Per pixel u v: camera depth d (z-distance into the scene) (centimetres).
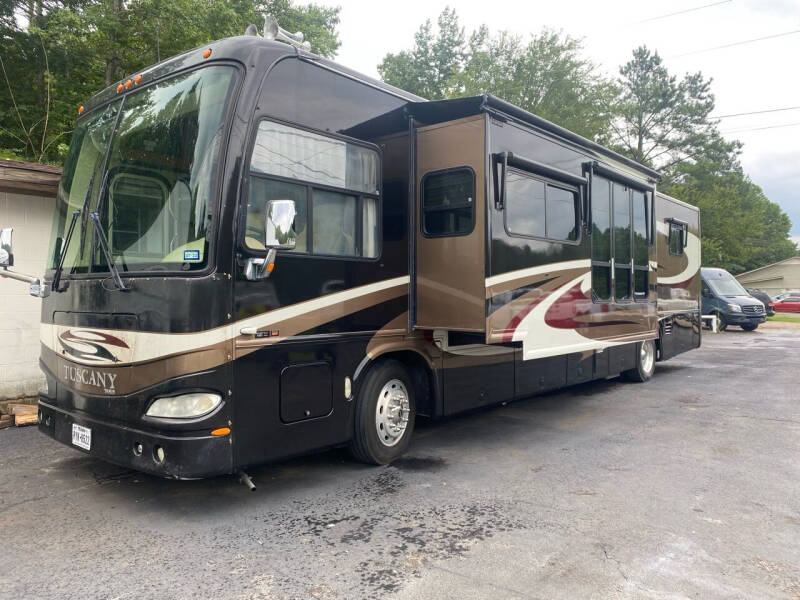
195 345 356
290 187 411
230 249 368
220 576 314
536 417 699
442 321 508
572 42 2388
